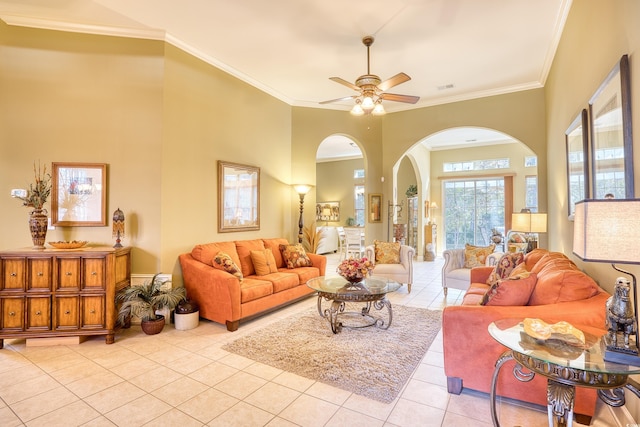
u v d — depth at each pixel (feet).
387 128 21.89
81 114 12.25
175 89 13.28
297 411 7.17
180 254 13.51
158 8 11.18
